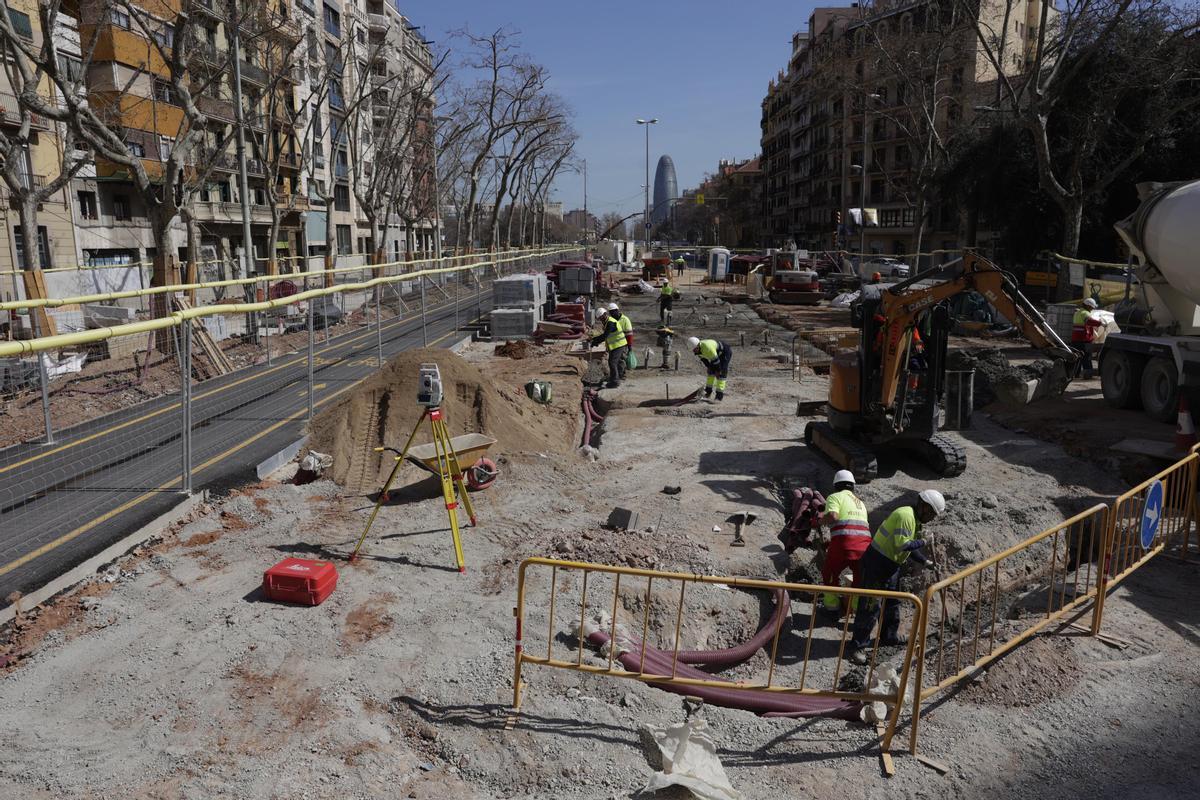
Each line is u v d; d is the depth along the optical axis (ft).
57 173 105.29
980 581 20.13
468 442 34.42
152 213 66.03
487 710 19.43
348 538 29.55
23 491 32.96
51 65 58.34
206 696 19.63
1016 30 181.27
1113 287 72.38
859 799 16.67
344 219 201.57
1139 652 22.39
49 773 16.85
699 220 474.49
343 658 21.42
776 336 90.79
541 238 332.39
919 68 126.31
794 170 329.11
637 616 25.12
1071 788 16.93
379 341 64.80
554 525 31.55
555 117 177.27
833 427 41.86
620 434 47.44
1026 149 111.24
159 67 115.55
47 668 20.77
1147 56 82.43
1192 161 103.45
